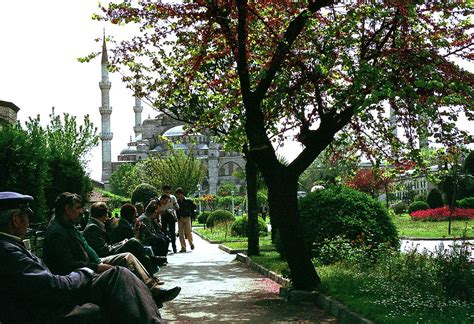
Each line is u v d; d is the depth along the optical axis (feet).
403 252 40.73
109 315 15.24
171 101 47.75
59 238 19.99
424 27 30.40
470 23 29.78
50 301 14.73
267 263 44.80
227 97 39.75
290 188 31.04
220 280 40.19
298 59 31.37
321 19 31.58
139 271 19.86
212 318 25.72
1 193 15.28
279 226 31.01
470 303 24.77
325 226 40.24
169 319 25.59
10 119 87.97
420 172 36.40
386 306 24.09
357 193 42.06
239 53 30.78
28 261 14.58
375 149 37.29
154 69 47.93
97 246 28.19
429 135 30.42
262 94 30.96
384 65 29.32
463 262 27.61
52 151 68.64
